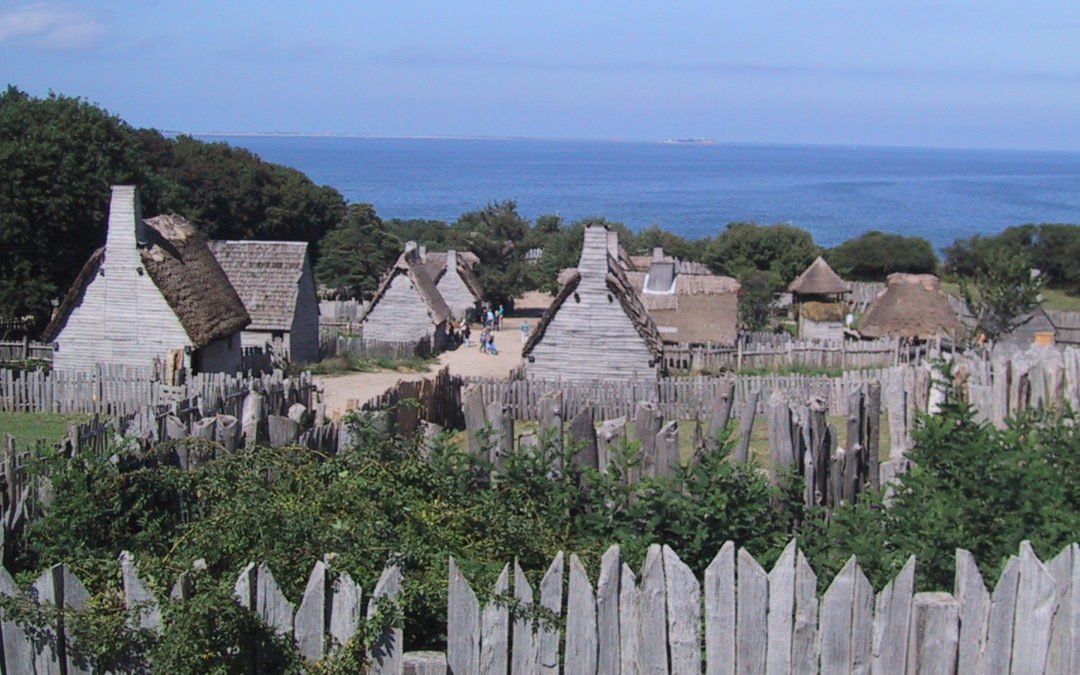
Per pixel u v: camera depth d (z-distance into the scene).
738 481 11.15
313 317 55.78
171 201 72.44
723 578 7.90
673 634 7.92
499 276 83.75
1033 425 13.98
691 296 53.78
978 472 10.66
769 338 57.44
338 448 13.77
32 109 56.06
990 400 20.52
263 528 9.05
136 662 7.84
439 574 8.59
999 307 46.97
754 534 10.85
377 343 57.06
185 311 40.41
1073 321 60.62
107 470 10.77
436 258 82.25
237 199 87.19
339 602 7.88
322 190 94.06
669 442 12.07
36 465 10.88
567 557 9.88
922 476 10.95
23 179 52.44
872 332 54.97
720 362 47.38
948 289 83.44
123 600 7.95
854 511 11.34
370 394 43.12
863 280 96.12
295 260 54.22
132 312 40.41
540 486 11.59
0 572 7.88
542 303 92.44
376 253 84.25
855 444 14.64
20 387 33.53
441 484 11.23
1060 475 11.27
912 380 21.80
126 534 10.55
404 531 9.41
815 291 67.88
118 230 40.06
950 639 7.92
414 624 8.35
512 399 34.78
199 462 12.36
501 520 10.09
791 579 7.87
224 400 24.31
